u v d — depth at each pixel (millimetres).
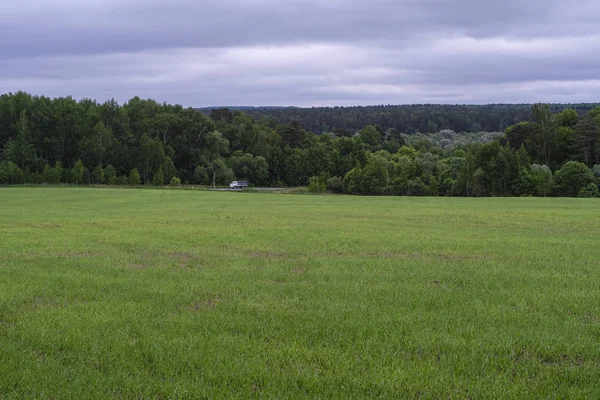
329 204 60031
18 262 17547
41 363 8219
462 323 10516
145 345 8984
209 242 23562
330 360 8430
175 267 16859
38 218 36812
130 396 7223
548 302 12312
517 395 7332
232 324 10273
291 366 8195
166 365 8180
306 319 10688
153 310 11352
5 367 7969
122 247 21688
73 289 13352
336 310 11391
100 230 28641
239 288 13617
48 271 15875
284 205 57562
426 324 10422
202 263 17781
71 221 34500
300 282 14445
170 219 37000
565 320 10852
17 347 8938
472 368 8227
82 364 8203
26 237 24766
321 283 14281
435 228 31312
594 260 18766
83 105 148000
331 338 9562
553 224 34375
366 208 52344
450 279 15078
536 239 25438
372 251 20984
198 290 13328
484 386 7543
